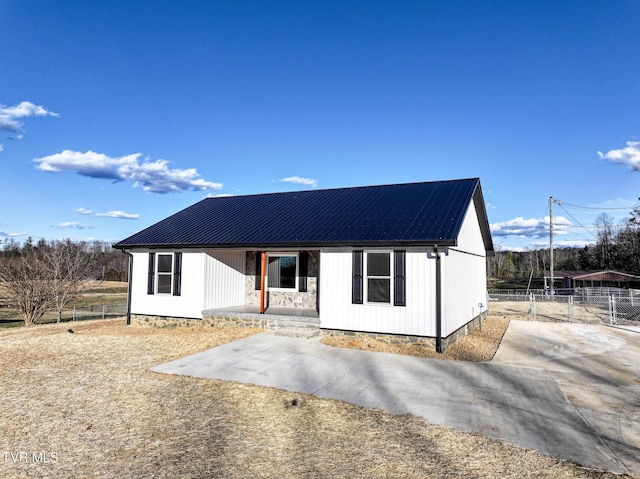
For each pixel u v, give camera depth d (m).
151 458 4.28
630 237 43.59
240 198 17.53
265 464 4.16
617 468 4.14
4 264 20.05
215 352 9.39
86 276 25.28
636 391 6.86
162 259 13.80
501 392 6.64
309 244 11.04
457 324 11.45
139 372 7.67
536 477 3.93
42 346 10.16
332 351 9.57
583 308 21.98
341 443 4.66
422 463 4.19
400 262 10.24
